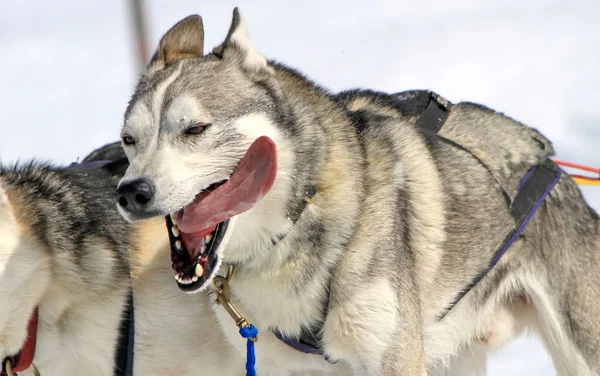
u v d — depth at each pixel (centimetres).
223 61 593
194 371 664
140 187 529
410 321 622
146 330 645
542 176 724
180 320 651
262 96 582
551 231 720
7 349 607
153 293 645
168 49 633
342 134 613
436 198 669
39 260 596
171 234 559
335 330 607
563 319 718
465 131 733
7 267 580
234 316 607
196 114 556
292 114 589
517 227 705
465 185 692
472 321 721
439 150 696
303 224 583
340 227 591
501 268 715
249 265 593
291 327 613
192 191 545
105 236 629
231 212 543
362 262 597
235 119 566
